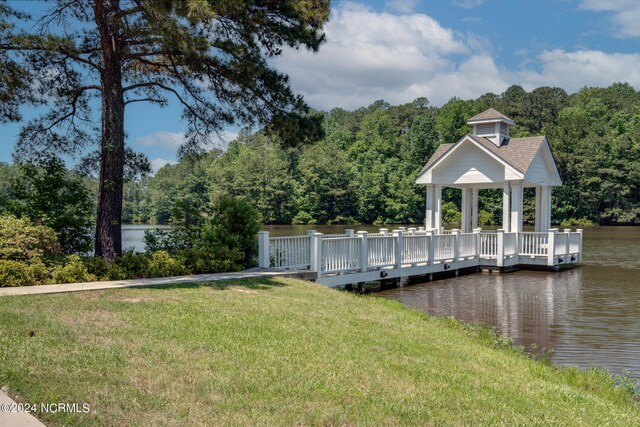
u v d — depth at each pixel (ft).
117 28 39.70
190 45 35.09
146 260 40.22
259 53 42.60
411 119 326.44
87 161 47.85
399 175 242.78
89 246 47.55
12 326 21.48
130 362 17.92
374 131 296.51
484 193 225.35
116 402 14.48
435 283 60.34
